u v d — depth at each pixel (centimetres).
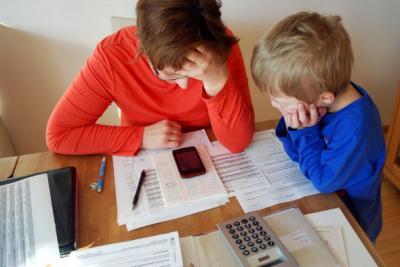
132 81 98
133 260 64
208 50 76
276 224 69
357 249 64
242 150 92
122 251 65
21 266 64
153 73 96
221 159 90
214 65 83
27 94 150
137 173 85
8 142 155
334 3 159
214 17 73
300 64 70
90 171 87
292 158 88
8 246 67
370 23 170
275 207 74
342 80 75
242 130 91
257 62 77
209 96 92
